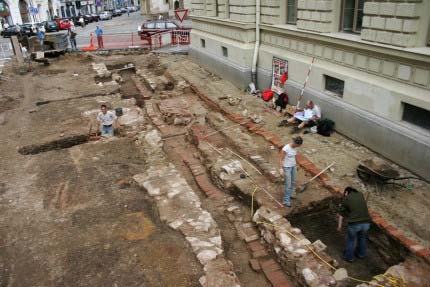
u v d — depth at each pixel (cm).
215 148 1030
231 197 858
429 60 777
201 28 2067
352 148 1012
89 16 5178
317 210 797
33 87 1766
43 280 600
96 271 611
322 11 1095
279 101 1315
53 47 2567
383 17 885
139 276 597
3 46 2936
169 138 1228
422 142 830
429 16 813
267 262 671
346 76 1046
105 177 905
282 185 839
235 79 1673
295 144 723
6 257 655
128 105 1466
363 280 638
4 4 4781
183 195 801
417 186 817
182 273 600
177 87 1725
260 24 1486
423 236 662
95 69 2072
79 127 1242
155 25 2861
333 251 706
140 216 749
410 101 849
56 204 802
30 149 1110
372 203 759
